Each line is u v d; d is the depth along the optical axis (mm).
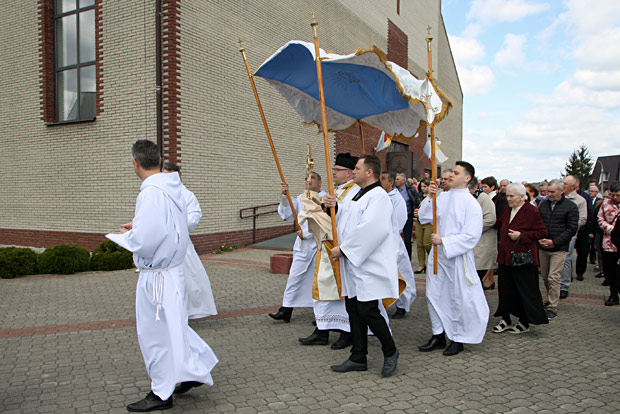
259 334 5328
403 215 6180
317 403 3590
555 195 6184
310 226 4816
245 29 12617
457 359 4598
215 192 11609
